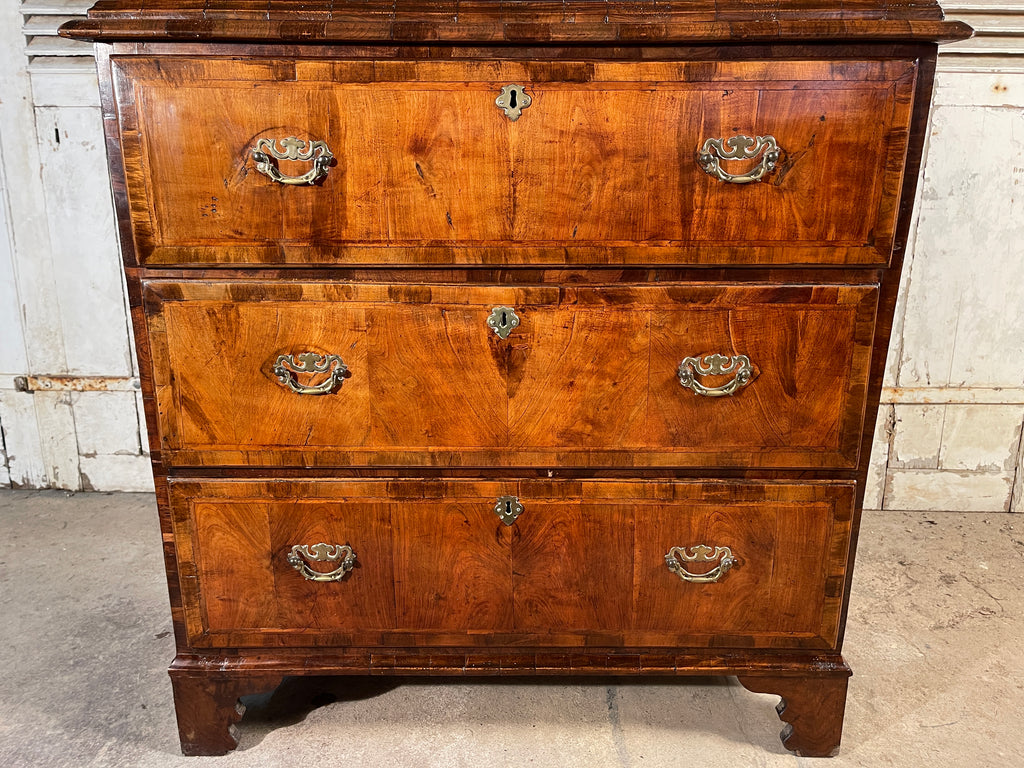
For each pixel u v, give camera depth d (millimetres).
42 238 2381
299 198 1313
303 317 1369
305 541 1477
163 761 1554
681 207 1312
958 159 2248
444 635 1528
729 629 1516
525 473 1451
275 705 1703
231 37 1225
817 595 1490
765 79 1252
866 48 1241
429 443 1428
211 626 1524
